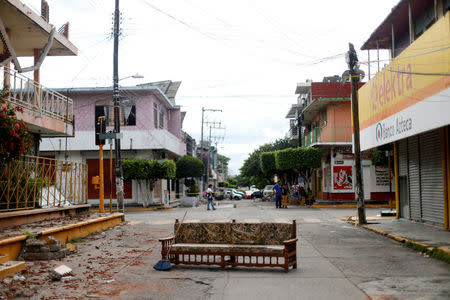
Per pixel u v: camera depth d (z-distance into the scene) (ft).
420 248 35.22
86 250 35.88
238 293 21.49
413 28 57.98
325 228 54.29
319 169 131.34
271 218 70.95
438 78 38.73
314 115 133.90
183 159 134.31
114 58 75.31
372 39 68.85
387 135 55.42
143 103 111.75
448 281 23.88
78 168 57.21
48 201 47.44
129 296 21.03
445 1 49.01
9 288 21.80
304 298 20.40
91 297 20.79
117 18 75.41
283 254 26.53
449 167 46.78
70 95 111.96
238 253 27.17
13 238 29.25
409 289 22.04
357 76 60.59
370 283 23.52
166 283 23.81
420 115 43.39
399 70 50.39
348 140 108.27
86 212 58.03
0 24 43.19
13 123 30.07
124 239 43.98
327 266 28.71
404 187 61.57
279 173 138.21
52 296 20.90
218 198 181.37
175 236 29.48
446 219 47.03
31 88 51.83
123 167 100.99
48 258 30.53
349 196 108.17
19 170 41.04
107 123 111.45
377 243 40.27
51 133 54.39
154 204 106.42
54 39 52.65
